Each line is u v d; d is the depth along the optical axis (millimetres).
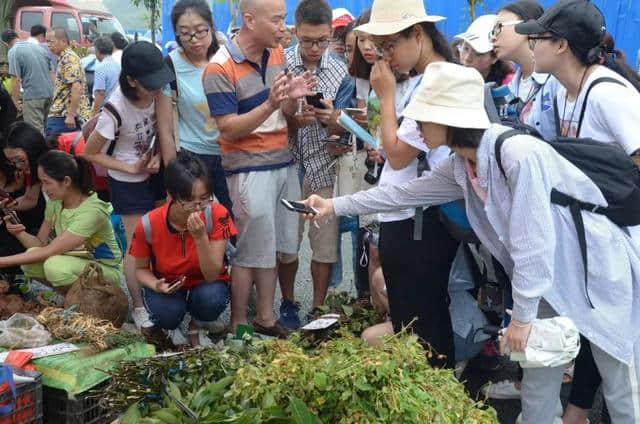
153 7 13094
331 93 4410
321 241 4375
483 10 8617
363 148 4281
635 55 8367
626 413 2760
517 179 2441
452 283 3268
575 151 2604
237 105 3959
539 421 2836
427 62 3018
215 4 9195
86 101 9547
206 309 3848
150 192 4383
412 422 2275
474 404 2557
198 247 3629
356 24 4082
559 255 2621
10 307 3941
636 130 2842
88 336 3377
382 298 3553
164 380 2658
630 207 2611
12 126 4652
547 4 8039
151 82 3979
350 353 2527
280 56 4160
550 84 3469
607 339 2639
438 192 2934
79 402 3072
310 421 2246
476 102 2520
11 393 2875
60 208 4438
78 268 4242
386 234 3199
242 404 2445
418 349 2596
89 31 17250
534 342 2506
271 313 4258
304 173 4570
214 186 4543
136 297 4383
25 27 16750
